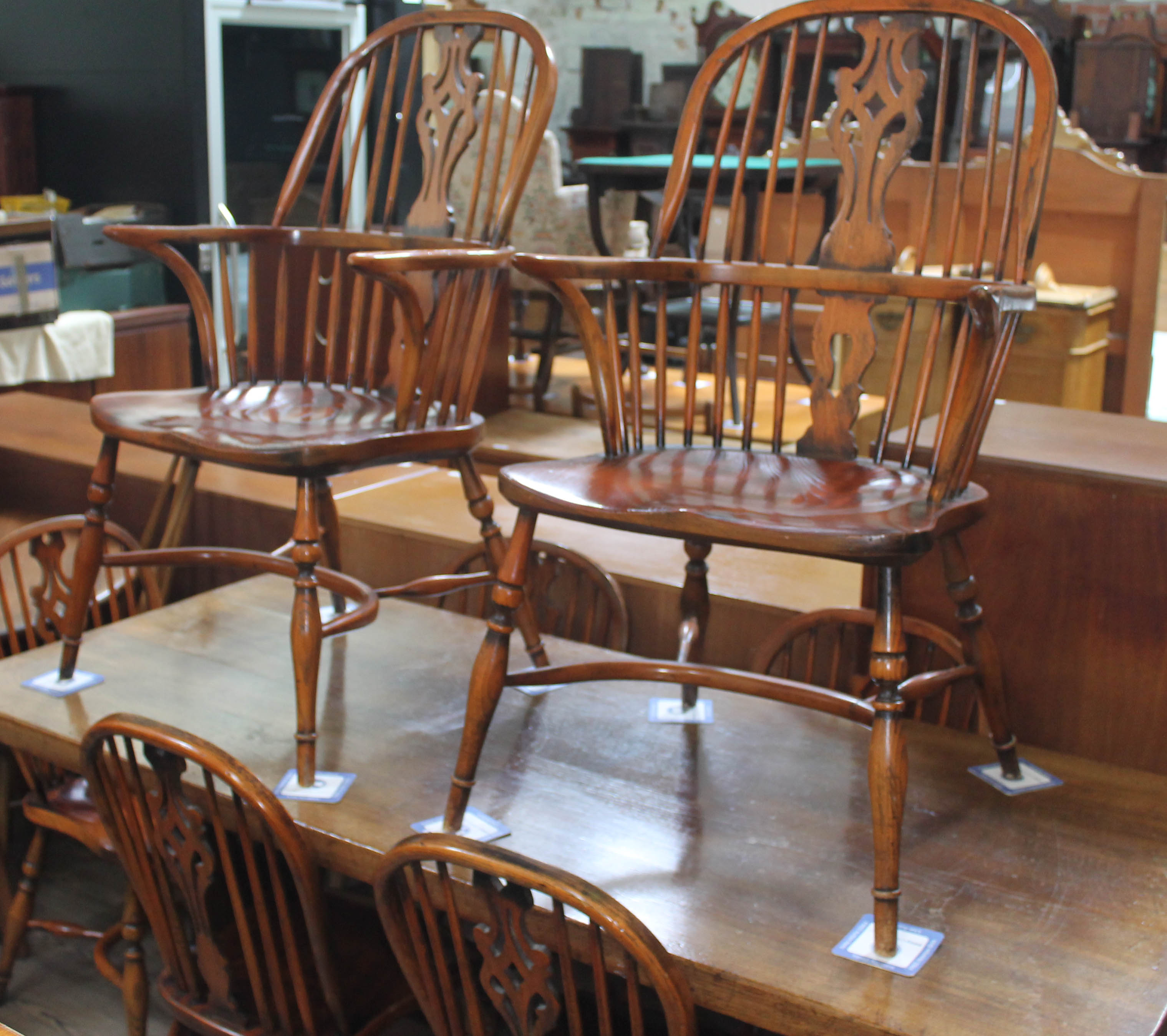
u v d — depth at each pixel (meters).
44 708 1.79
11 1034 1.19
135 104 4.13
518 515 1.38
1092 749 1.75
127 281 3.97
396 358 1.99
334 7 4.34
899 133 1.54
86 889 2.30
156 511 2.61
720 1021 1.53
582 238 4.29
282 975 1.48
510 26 1.80
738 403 3.97
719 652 2.22
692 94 1.63
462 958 1.12
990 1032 1.13
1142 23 6.90
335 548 2.09
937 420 1.48
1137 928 1.29
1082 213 4.49
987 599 1.77
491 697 1.40
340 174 4.52
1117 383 4.57
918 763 1.63
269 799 1.20
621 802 1.54
